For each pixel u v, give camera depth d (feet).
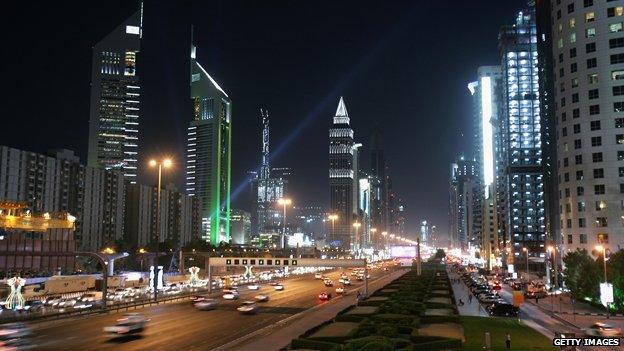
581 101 476.95
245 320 279.28
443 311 312.71
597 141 466.70
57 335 221.66
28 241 295.07
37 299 407.64
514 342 204.33
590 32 477.77
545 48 582.76
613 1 470.80
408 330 217.36
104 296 310.24
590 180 465.47
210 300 335.88
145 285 554.05
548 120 573.74
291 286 549.13
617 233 451.12
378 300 363.56
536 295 401.90
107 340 209.26
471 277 632.79
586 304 375.45
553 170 545.44
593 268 365.61
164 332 233.76
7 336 217.36
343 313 290.97
